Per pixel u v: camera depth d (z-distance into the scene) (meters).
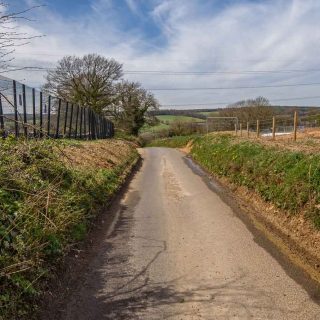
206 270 6.25
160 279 5.87
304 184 8.77
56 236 6.11
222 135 30.25
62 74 41.75
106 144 23.12
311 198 8.30
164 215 9.98
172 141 52.75
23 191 5.75
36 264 5.05
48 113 16.69
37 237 5.40
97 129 30.36
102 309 4.91
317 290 5.60
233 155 16.28
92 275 5.97
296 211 8.59
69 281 5.64
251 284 5.74
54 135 18.02
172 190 13.82
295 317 4.80
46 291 5.01
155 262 6.57
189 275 6.04
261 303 5.14
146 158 28.53
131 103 54.00
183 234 8.27
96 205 9.58
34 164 7.45
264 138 22.66
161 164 23.77
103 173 13.14
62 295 5.20
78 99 41.75
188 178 17.11
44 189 6.21
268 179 11.04
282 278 5.99
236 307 5.02
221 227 8.83
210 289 5.54
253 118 55.25
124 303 5.07
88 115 26.48
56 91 41.47
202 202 11.64
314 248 7.22
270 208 9.91
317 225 7.61
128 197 12.38
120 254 6.96
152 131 66.81
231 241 7.79
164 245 7.50
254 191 11.75
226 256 6.92
